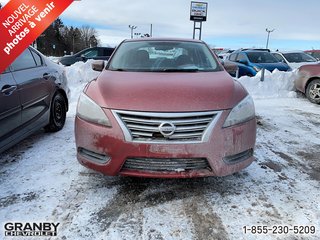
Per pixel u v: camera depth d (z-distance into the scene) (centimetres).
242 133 273
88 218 251
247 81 842
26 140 430
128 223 246
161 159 257
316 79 723
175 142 252
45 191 291
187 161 259
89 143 273
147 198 282
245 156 284
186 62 374
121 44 429
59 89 471
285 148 421
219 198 284
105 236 230
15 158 366
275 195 291
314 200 284
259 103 732
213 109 261
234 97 281
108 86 296
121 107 261
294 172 344
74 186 302
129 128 258
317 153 405
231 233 236
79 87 811
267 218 255
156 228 240
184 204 274
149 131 254
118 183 309
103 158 271
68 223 245
